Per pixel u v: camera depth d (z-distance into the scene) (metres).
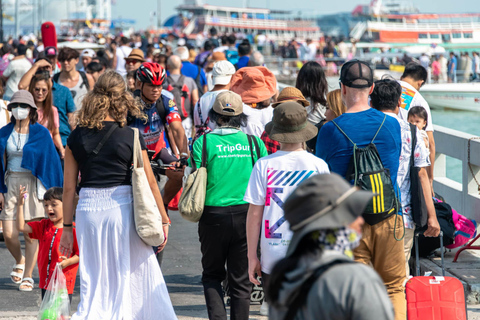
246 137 9.83
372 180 8.46
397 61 71.56
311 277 4.59
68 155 9.20
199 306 11.92
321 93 12.01
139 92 11.87
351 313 4.46
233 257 9.70
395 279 8.93
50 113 14.96
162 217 9.85
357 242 4.79
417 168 9.44
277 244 8.45
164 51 45.12
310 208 4.61
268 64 73.12
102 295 9.09
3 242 16.64
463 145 15.73
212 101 13.40
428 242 12.75
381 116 8.85
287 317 4.68
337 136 8.71
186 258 15.50
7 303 12.05
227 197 9.59
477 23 189.62
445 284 9.48
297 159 8.52
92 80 20.77
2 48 42.16
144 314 9.23
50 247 10.50
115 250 9.03
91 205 9.05
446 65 63.31
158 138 11.86
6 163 13.02
